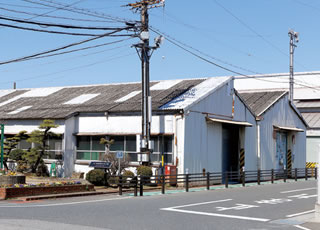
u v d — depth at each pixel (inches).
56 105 1225.4
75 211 524.4
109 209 548.4
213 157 1069.1
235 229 421.1
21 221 436.8
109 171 917.8
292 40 1549.0
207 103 1049.5
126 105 1071.6
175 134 960.9
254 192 834.8
